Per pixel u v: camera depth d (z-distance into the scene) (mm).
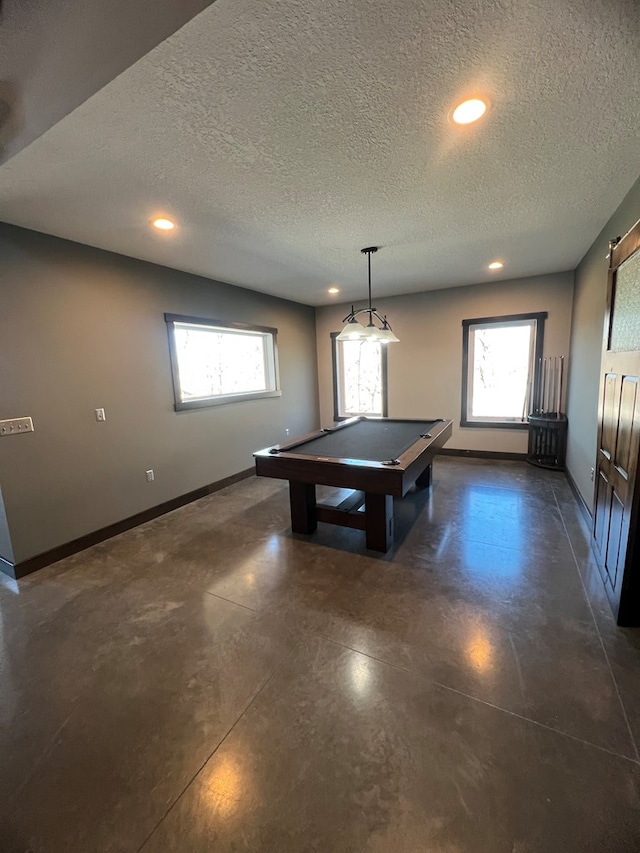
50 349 2742
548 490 3893
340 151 1782
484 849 1038
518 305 4781
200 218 2510
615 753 1269
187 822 1138
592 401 3156
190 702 1555
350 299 5742
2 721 1504
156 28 961
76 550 2924
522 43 1191
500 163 1935
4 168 1814
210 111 1459
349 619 2020
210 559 2744
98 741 1404
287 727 1424
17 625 2082
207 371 4434
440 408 5508
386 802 1162
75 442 2918
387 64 1254
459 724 1398
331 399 6418
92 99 1357
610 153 1855
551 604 2080
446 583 2322
